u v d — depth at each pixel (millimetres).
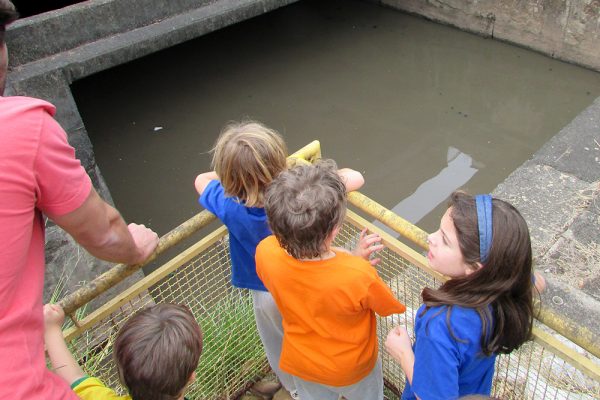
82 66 4387
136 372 1368
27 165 1195
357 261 1622
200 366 2453
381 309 1692
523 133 6414
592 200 3953
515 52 7648
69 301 1738
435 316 1477
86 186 1369
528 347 2068
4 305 1207
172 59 8180
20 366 1209
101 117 7195
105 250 1574
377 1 9000
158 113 7188
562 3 6844
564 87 6980
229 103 7242
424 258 1804
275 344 2232
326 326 1723
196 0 5117
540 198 4066
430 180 5902
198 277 3670
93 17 4504
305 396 2049
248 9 5375
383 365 2484
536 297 1667
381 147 6402
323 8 9156
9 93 4070
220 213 1879
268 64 7914
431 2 8266
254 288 2107
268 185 1597
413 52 7961
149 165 6445
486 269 1382
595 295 3262
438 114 6836
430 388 1522
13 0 6801
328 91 7344
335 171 1601
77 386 1545
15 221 1188
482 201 1409
